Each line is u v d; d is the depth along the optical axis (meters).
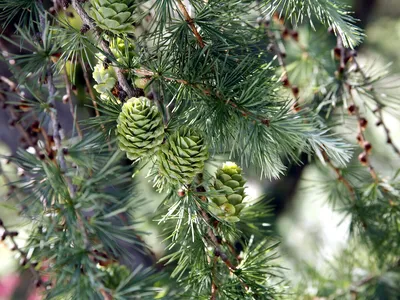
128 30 0.59
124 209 0.57
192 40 0.62
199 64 0.61
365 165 0.75
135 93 0.60
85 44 0.60
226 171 0.61
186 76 0.60
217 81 0.60
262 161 0.62
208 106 0.60
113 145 0.65
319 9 0.63
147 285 0.61
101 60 0.60
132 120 0.58
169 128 0.60
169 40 0.62
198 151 0.59
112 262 0.66
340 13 0.63
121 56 0.60
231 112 0.61
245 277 0.62
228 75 0.62
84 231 0.56
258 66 0.63
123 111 0.58
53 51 0.60
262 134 0.60
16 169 0.72
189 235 0.63
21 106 0.64
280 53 0.74
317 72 0.79
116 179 0.57
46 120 0.67
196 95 0.61
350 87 0.75
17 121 0.70
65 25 0.60
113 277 0.65
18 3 0.64
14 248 0.66
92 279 0.55
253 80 0.61
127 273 0.65
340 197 0.77
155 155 0.60
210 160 0.63
